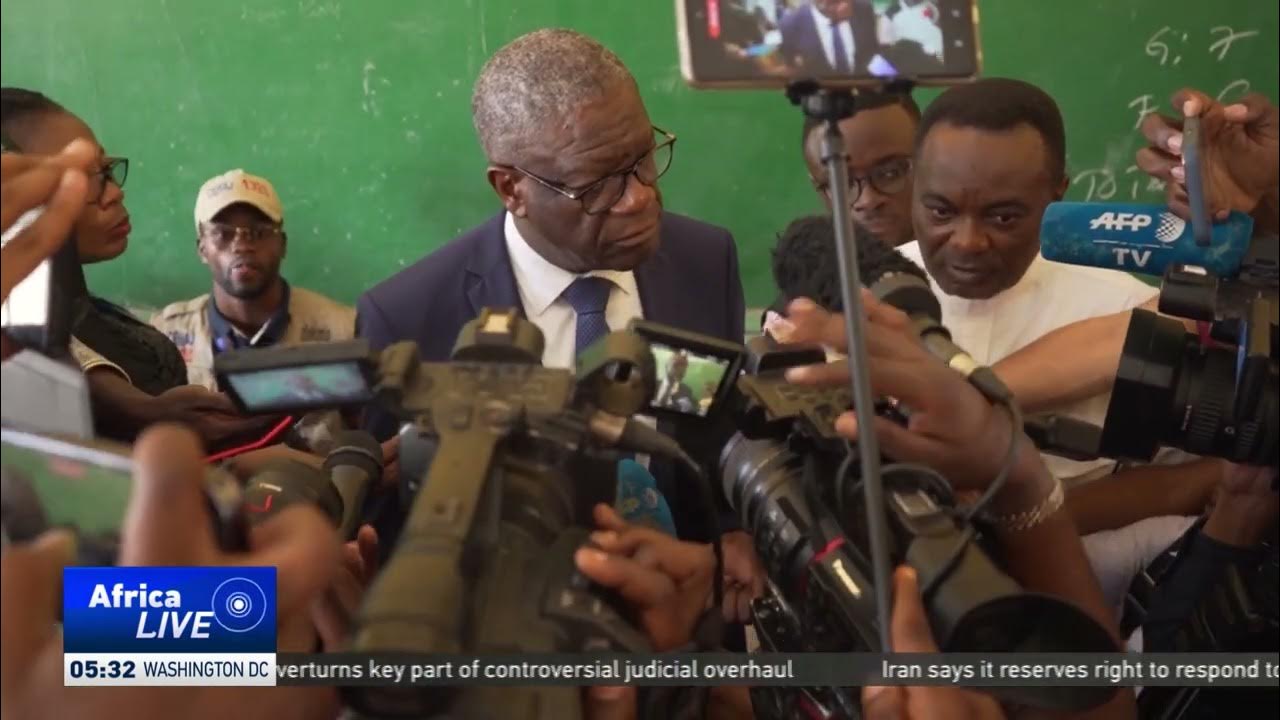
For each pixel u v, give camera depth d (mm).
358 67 2148
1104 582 986
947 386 647
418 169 2213
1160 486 1018
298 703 578
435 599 479
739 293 1276
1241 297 711
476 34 2148
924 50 561
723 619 732
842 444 663
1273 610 675
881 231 1321
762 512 709
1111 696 640
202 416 871
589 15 2166
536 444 604
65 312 625
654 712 645
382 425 921
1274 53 2180
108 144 2119
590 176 1051
